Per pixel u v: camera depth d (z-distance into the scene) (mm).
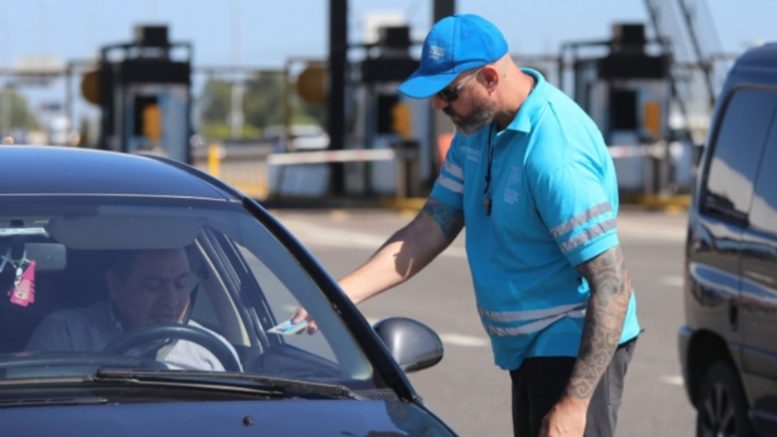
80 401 5836
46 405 5785
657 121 47750
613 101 48312
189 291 6625
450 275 25875
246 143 98625
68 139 55969
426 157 46281
